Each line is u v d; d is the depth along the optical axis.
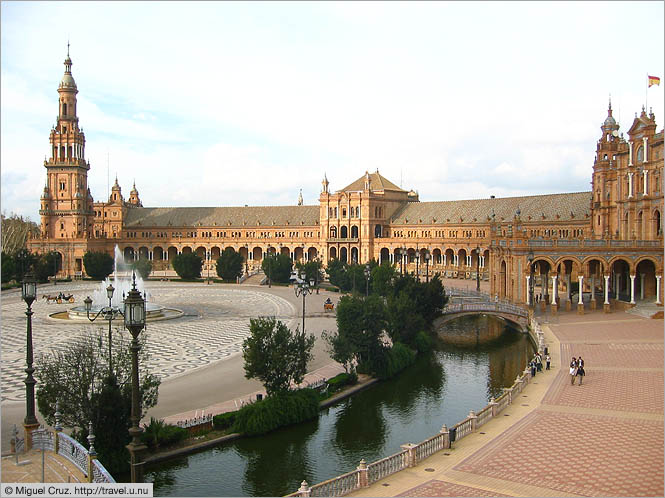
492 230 132.00
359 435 53.19
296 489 42.78
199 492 42.16
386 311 79.81
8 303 128.62
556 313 104.25
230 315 113.31
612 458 40.03
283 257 176.25
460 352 86.62
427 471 39.03
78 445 35.59
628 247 104.81
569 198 165.50
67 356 48.03
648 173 111.00
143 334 91.31
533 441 43.69
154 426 47.78
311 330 95.31
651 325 90.25
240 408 53.88
